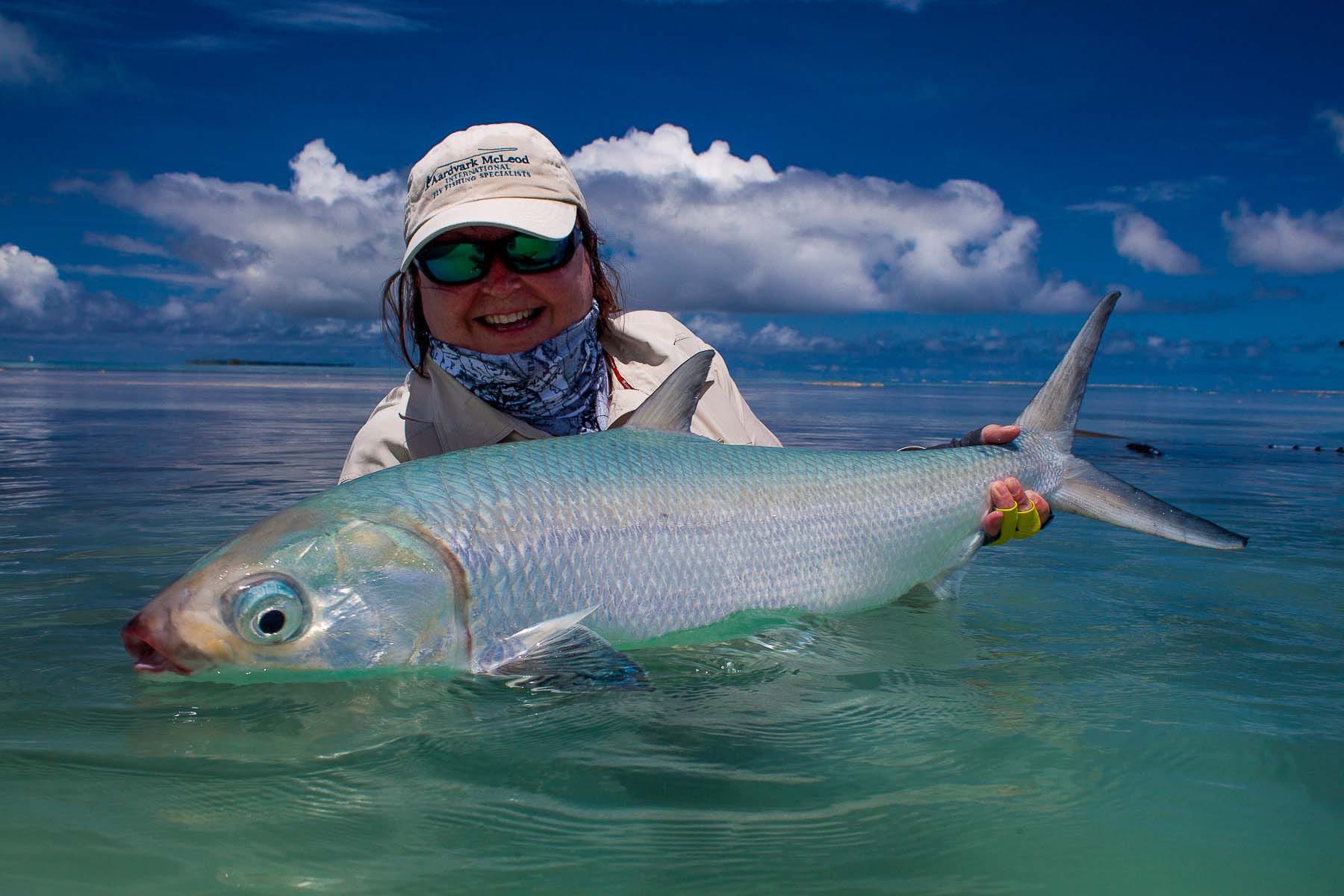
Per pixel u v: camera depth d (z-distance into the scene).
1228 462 2.46
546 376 1.04
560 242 0.95
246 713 0.69
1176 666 0.81
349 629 0.75
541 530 0.81
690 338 1.22
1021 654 0.84
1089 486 1.07
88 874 0.49
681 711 0.70
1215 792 0.58
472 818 0.55
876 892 0.48
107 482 1.83
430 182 0.97
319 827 0.54
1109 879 0.49
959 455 1.02
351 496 0.80
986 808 0.56
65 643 0.84
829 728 0.67
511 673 0.75
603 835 0.53
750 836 0.53
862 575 0.96
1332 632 0.91
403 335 1.07
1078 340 1.08
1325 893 0.48
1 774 0.59
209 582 0.74
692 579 0.86
